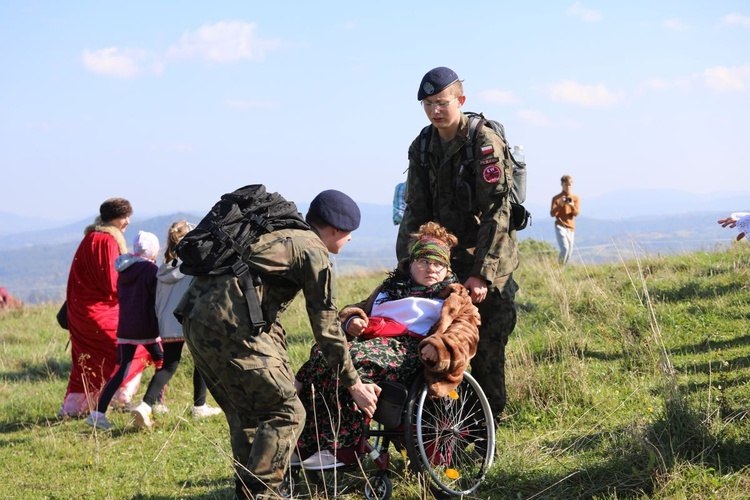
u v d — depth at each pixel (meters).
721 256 11.46
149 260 7.68
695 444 4.61
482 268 4.95
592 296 9.44
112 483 5.80
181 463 6.15
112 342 8.25
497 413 5.28
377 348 4.53
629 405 5.94
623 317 8.45
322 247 4.16
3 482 6.09
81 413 8.20
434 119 5.02
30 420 8.29
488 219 5.02
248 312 3.98
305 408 4.54
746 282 9.21
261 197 4.22
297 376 4.60
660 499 4.12
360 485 4.89
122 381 7.55
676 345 7.48
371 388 4.23
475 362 5.20
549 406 6.10
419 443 4.38
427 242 4.84
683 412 4.80
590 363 7.12
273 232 4.10
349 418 4.47
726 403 5.08
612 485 4.41
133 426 7.42
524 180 5.32
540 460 4.96
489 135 5.02
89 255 8.28
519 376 6.43
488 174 4.95
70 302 8.35
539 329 8.72
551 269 11.37
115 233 8.48
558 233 14.48
